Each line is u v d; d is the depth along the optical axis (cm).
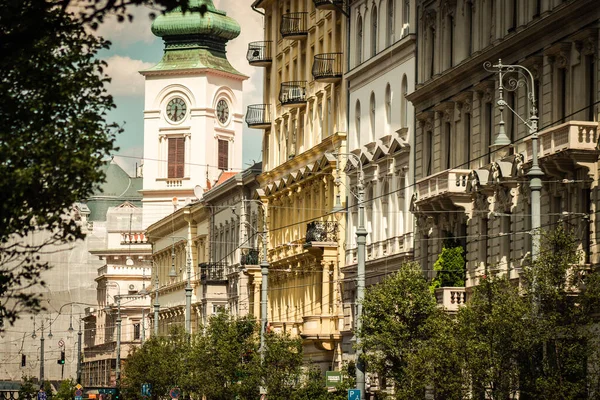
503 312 5328
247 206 13350
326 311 10388
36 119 3466
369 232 9694
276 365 9081
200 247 15712
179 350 11950
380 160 9338
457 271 7656
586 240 6212
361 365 7069
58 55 3516
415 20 8781
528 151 6612
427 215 8269
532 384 5269
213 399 10469
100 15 2828
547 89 6662
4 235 3431
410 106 8888
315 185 10869
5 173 3388
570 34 6444
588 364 5488
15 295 3500
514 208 7044
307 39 11338
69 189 3484
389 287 6962
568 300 5322
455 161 8006
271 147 12375
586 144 6103
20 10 3000
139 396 13675
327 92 10775
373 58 9562
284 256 11725
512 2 7188
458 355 5616
